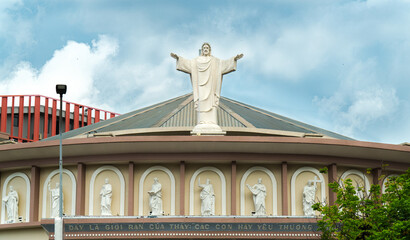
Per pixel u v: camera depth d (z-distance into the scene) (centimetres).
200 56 4725
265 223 4278
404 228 3469
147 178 4519
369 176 4712
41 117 9806
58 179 4634
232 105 5466
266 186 4531
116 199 4503
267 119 5259
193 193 4484
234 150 4447
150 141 4350
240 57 4681
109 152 4488
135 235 4272
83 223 4281
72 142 4422
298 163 4578
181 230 4256
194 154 4459
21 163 4675
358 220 3669
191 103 5359
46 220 4322
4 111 9375
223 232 4266
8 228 4603
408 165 4756
